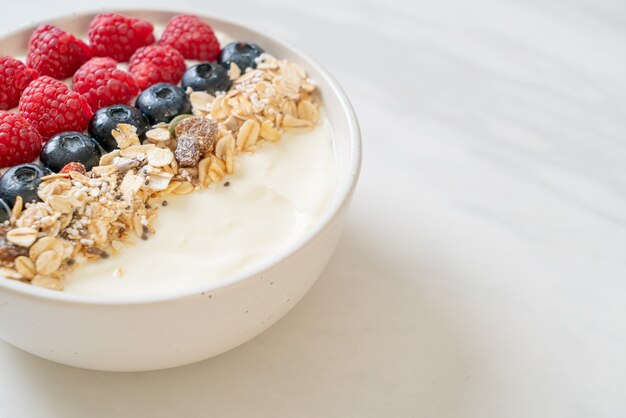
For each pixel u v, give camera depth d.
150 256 0.28
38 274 0.27
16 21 0.40
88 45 0.34
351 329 0.31
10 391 0.28
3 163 0.29
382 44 0.42
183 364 0.28
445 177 0.36
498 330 0.32
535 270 0.34
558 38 0.44
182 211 0.29
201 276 0.27
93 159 0.29
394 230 0.34
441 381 0.30
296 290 0.28
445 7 0.45
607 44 0.44
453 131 0.38
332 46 0.42
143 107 0.31
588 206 0.36
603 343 0.32
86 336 0.26
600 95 0.41
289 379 0.30
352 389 0.30
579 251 0.34
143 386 0.29
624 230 0.35
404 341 0.31
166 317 0.25
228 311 0.26
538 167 0.37
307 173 0.31
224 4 0.43
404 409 0.29
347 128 0.31
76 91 0.31
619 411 0.30
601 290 0.33
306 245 0.27
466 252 0.34
